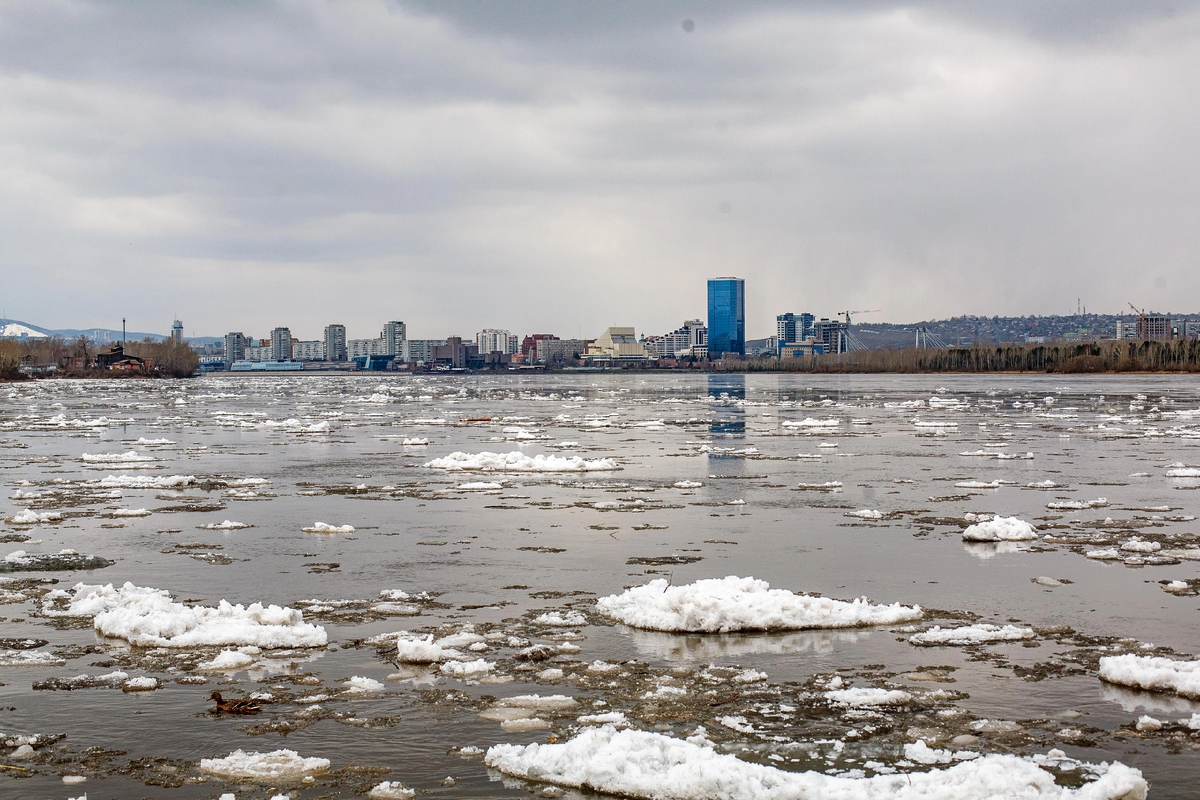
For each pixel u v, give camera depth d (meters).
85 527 25.86
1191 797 10.30
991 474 36.91
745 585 17.84
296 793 10.55
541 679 13.94
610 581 19.56
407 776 10.94
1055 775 10.79
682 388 155.25
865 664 14.55
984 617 17.00
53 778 10.93
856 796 10.17
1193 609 17.39
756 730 12.14
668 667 14.43
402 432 61.56
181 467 40.50
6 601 18.19
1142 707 12.82
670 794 10.35
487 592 18.73
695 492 32.16
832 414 77.38
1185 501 29.91
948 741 11.76
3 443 53.03
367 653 15.19
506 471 38.31
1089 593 18.55
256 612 16.64
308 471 38.81
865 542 23.52
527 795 10.48
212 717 12.63
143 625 16.08
